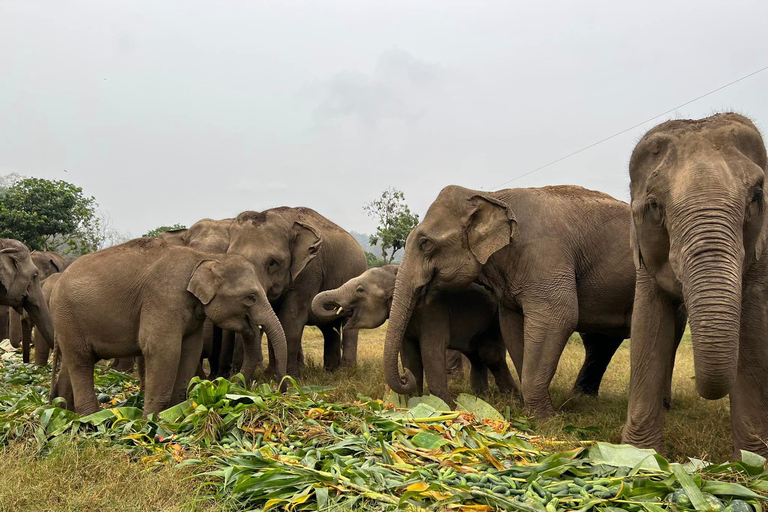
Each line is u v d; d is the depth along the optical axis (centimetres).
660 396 446
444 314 686
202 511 335
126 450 423
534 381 613
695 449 474
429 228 644
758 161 380
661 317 441
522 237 634
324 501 324
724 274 339
